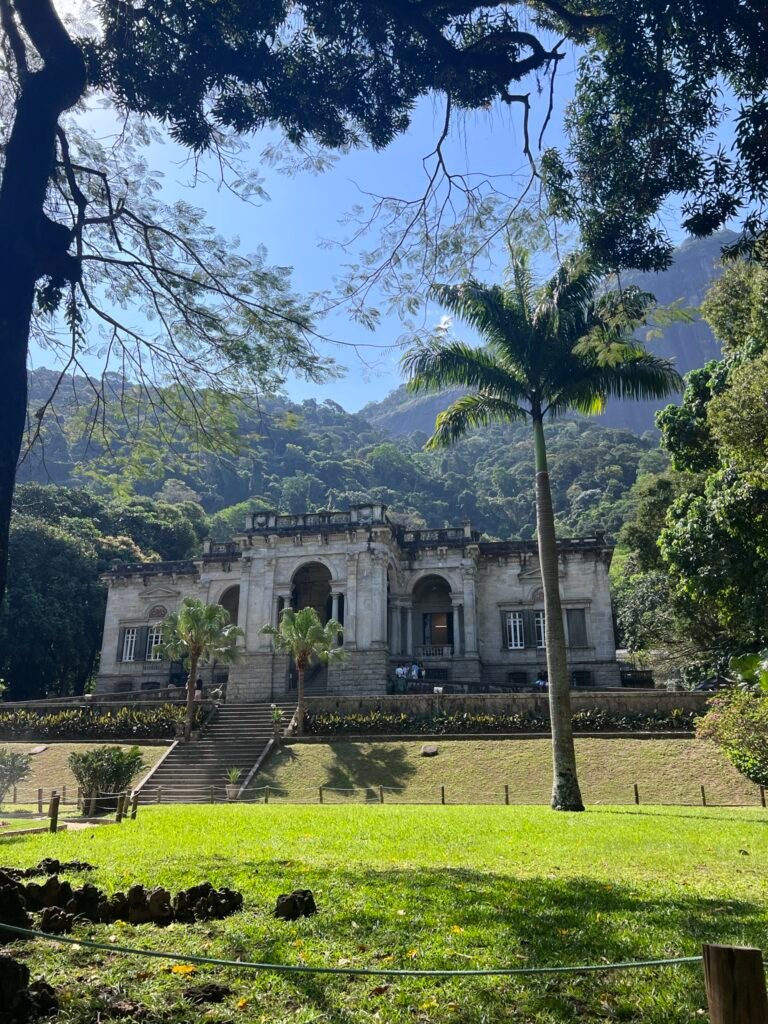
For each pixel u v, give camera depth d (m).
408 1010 5.05
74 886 8.73
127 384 11.33
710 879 9.95
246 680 45.03
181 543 68.69
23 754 34.16
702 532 27.33
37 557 53.09
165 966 5.84
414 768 28.92
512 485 121.69
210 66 10.00
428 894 8.36
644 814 19.25
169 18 9.88
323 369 11.30
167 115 10.27
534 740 30.41
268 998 5.25
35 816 22.59
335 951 6.23
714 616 33.31
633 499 94.44
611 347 14.28
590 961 6.00
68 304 10.55
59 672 55.62
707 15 8.60
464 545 49.06
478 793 26.30
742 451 21.91
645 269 10.81
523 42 9.88
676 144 9.65
